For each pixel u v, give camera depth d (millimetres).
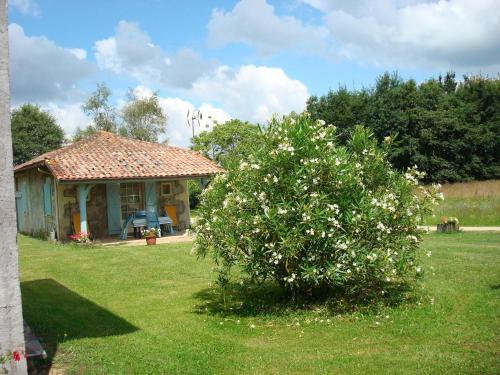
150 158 20406
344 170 7004
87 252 14727
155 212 19328
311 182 6938
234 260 7289
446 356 5191
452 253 12016
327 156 7020
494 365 4879
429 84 42562
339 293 7855
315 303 7656
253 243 6816
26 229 23531
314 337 6203
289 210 6730
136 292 9203
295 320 6902
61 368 5219
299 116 7602
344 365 5109
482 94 42219
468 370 4793
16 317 4609
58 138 49375
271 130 7516
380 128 40906
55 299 8719
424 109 39969
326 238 6727
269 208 6781
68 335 6430
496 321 6344
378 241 7078
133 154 20531
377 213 6910
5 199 4570
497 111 41469
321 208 6812
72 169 17766
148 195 20078
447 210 20719
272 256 6758
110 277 10727
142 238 18922
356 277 7191
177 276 10672
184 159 21094
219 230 7016
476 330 6020
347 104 43250
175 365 5258
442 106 40531
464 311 6898
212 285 9539
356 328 6441
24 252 15219
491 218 19625
